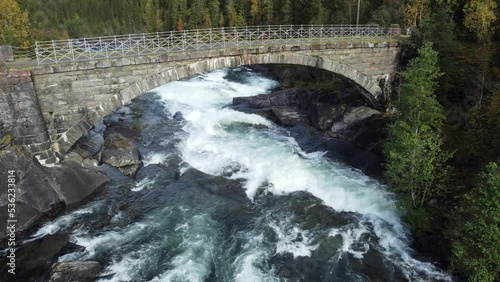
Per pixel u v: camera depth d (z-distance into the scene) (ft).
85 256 76.07
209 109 160.04
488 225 59.57
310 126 140.26
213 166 112.06
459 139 97.96
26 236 81.46
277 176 106.63
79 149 105.81
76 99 94.94
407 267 74.49
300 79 198.39
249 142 129.08
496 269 60.80
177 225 86.63
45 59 93.97
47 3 400.88
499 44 112.06
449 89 114.32
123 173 104.17
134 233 83.66
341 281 71.41
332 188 99.96
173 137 131.03
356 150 118.01
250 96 171.53
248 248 79.71
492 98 86.63
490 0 120.26
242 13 318.04
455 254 64.23
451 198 85.76
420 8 150.20
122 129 129.90
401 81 127.03
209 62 106.11
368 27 142.20
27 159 86.43
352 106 136.56
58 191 87.76
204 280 71.00
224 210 92.53
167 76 102.22
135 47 111.96
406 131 84.48
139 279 70.64
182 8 361.10
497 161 76.95
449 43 115.44
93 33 379.76
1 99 85.25
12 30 196.13
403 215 87.45
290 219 89.45
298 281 71.31
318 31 139.13
